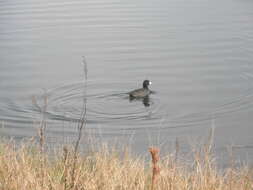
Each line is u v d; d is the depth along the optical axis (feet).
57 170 35.01
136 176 35.99
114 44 110.11
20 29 119.24
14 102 84.28
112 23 123.03
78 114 80.43
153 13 129.80
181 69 97.55
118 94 88.58
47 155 40.16
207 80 93.09
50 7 136.05
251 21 122.72
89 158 39.58
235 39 111.24
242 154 63.05
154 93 88.33
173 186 33.88
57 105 83.76
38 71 96.99
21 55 104.47
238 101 84.94
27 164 36.27
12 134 70.85
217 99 85.81
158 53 104.78
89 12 131.54
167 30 117.39
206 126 76.54
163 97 86.89
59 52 106.42
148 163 44.62
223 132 73.82
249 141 69.26
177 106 83.66
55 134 70.13
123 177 34.65
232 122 77.51
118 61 101.96
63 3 139.95
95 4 138.41
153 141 69.36
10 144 48.47
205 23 121.90
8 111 80.64
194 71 96.63
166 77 94.58
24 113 79.97
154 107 83.20
